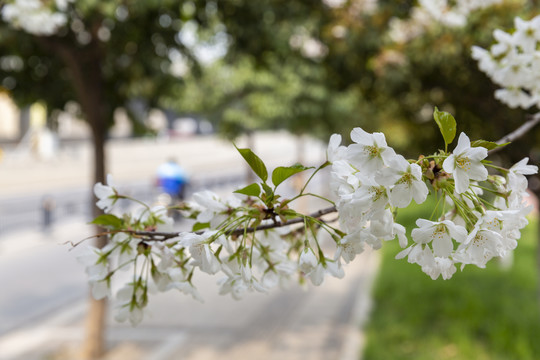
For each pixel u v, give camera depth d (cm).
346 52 615
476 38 493
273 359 621
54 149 2816
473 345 590
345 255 120
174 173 1537
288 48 589
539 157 557
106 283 146
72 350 668
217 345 673
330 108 1399
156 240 142
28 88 624
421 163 113
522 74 218
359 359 575
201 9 552
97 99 604
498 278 876
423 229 111
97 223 146
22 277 999
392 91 618
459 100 582
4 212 1623
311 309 795
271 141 5769
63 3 393
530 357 543
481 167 106
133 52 580
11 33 509
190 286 143
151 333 718
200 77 623
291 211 128
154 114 671
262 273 146
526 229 1290
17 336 718
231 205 140
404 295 788
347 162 115
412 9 553
